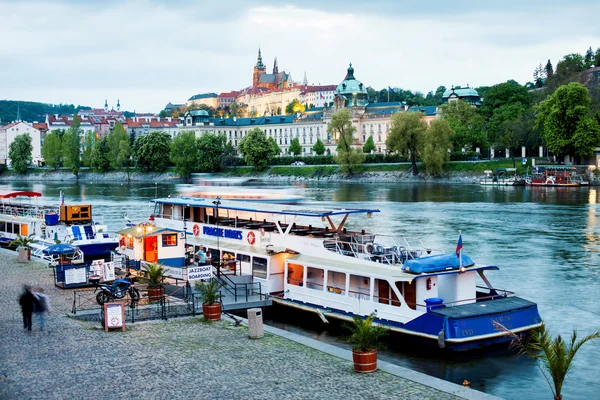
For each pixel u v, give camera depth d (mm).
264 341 36750
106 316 38562
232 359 33312
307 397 27938
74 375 30672
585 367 39031
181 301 45625
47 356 33625
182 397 27922
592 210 127938
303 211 53281
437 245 86000
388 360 39188
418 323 40438
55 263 64062
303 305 48000
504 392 34875
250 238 55250
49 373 30969
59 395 28078
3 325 39844
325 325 46719
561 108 192125
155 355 33906
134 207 144375
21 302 38719
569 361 28719
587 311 52000
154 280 45688
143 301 46031
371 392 28531
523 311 40656
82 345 35656
